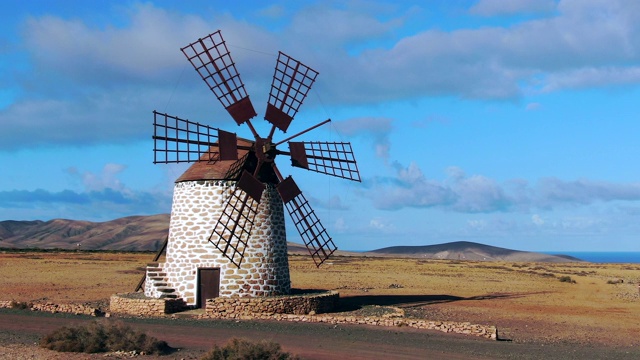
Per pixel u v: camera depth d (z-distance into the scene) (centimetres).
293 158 3406
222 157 3122
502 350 2345
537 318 3316
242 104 3272
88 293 4125
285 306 3073
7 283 4612
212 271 3203
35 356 2008
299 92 3422
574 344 2606
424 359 2134
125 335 2170
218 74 3228
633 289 5350
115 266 6725
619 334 2916
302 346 2291
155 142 2978
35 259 7575
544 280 6153
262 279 3234
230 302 3006
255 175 3262
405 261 10725
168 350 2169
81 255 9281
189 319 2928
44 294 4009
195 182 3275
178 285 3222
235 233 3216
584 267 10956
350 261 9625
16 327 2562
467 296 4297
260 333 2542
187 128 3092
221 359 1927
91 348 2088
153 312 3044
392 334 2602
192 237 3231
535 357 2241
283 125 3372
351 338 2484
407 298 4078
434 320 3066
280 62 3344
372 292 4509
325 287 4841
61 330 2212
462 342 2475
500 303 3916
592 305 3988
